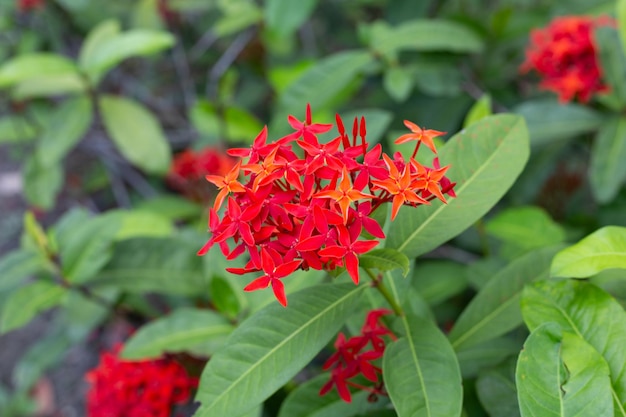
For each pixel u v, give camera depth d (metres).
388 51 0.71
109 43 0.76
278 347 0.41
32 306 0.60
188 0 1.03
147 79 1.25
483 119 0.44
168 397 0.56
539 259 0.47
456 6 1.00
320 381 0.47
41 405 1.07
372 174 0.39
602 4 0.75
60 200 1.27
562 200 0.80
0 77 0.73
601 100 0.64
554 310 0.41
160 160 0.84
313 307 0.42
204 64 1.16
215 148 0.92
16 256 0.62
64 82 0.82
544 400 0.38
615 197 0.70
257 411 0.48
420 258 0.80
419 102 0.91
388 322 0.45
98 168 1.21
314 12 1.15
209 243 0.39
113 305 0.69
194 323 0.54
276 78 0.83
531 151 0.74
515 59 0.85
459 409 0.39
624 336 0.40
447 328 0.65
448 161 0.44
